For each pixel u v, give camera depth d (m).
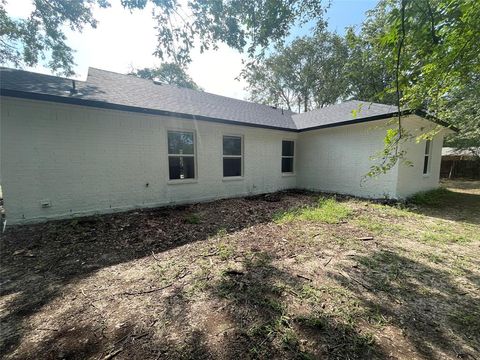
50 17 9.46
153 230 4.46
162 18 5.72
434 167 9.34
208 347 1.66
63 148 4.98
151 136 6.23
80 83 5.98
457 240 3.89
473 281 2.60
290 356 1.58
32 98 4.31
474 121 8.23
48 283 2.57
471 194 9.03
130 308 2.11
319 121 9.66
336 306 2.14
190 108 7.14
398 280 2.62
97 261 3.13
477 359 1.56
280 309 2.08
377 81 15.36
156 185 6.42
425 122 7.68
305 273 2.77
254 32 4.82
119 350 1.63
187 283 2.54
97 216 5.35
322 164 9.48
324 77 21.64
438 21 1.96
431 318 1.98
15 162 4.52
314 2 4.37
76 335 1.78
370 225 4.68
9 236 4.04
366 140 7.86
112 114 5.57
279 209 6.30
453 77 2.50
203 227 4.67
